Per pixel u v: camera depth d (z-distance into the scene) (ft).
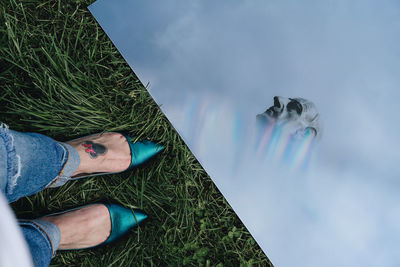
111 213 4.09
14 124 3.91
